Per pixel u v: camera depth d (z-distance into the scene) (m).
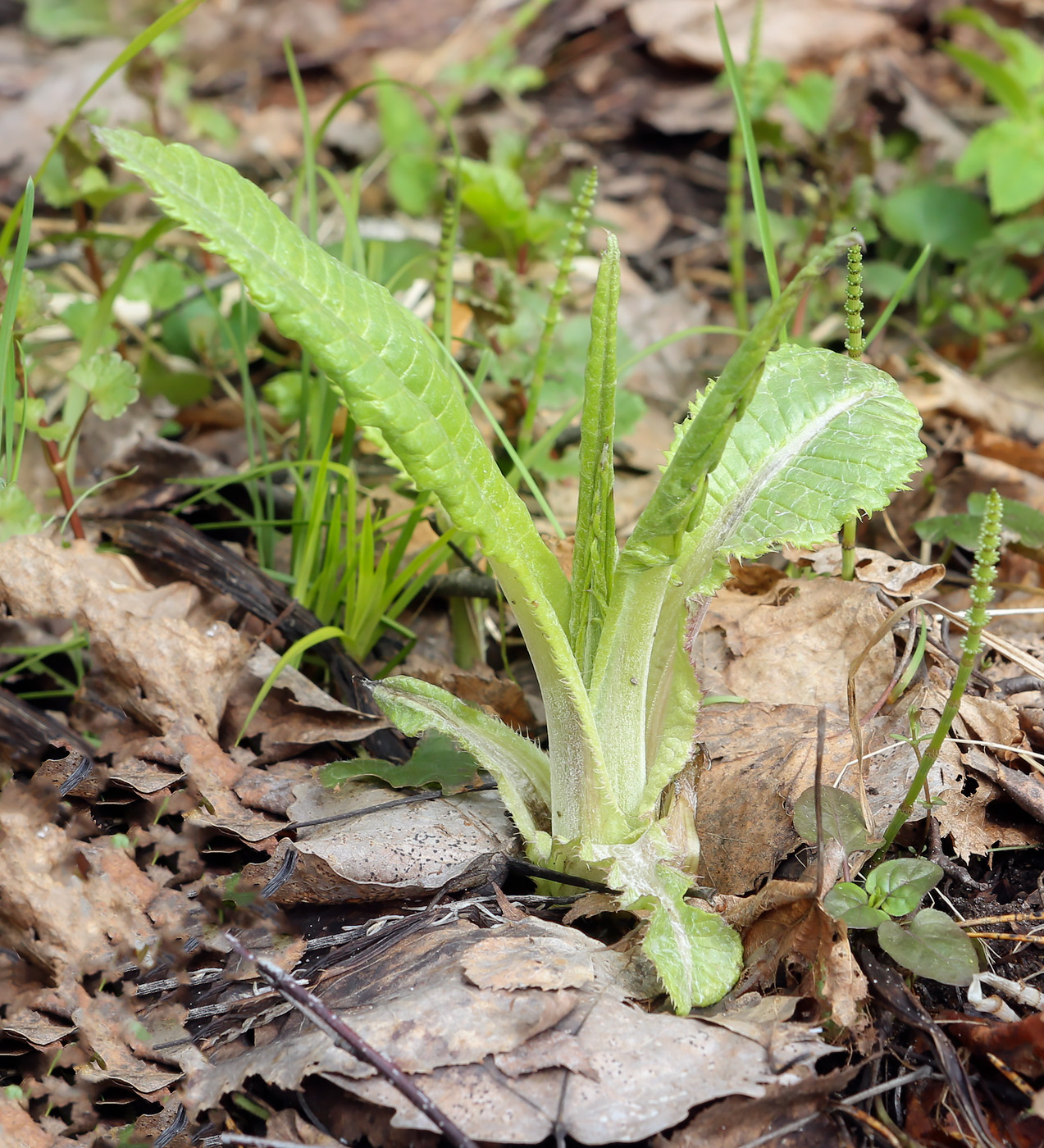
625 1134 0.82
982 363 1.14
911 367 1.09
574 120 1.59
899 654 0.92
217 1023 0.86
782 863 0.88
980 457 1.02
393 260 1.05
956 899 0.88
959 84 1.60
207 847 0.89
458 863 0.88
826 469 0.88
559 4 1.76
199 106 1.38
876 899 0.85
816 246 1.09
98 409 0.92
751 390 0.82
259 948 0.87
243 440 1.04
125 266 0.96
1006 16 1.66
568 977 0.84
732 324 1.22
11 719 0.91
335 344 0.82
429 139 1.41
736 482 0.88
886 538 1.01
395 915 0.87
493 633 0.98
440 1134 0.83
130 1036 0.86
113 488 0.98
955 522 0.96
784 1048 0.83
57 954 0.87
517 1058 0.83
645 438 1.06
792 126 1.43
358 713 0.92
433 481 0.83
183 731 0.91
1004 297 1.16
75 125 1.00
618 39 1.71
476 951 0.85
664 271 1.33
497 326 1.03
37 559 0.91
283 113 1.60
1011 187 1.20
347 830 0.88
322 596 0.95
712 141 1.56
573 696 0.85
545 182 1.22
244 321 1.00
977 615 0.84
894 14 1.67
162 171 0.82
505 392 1.02
